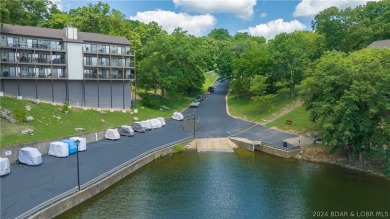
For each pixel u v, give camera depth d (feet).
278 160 161.68
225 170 144.36
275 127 213.05
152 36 340.18
